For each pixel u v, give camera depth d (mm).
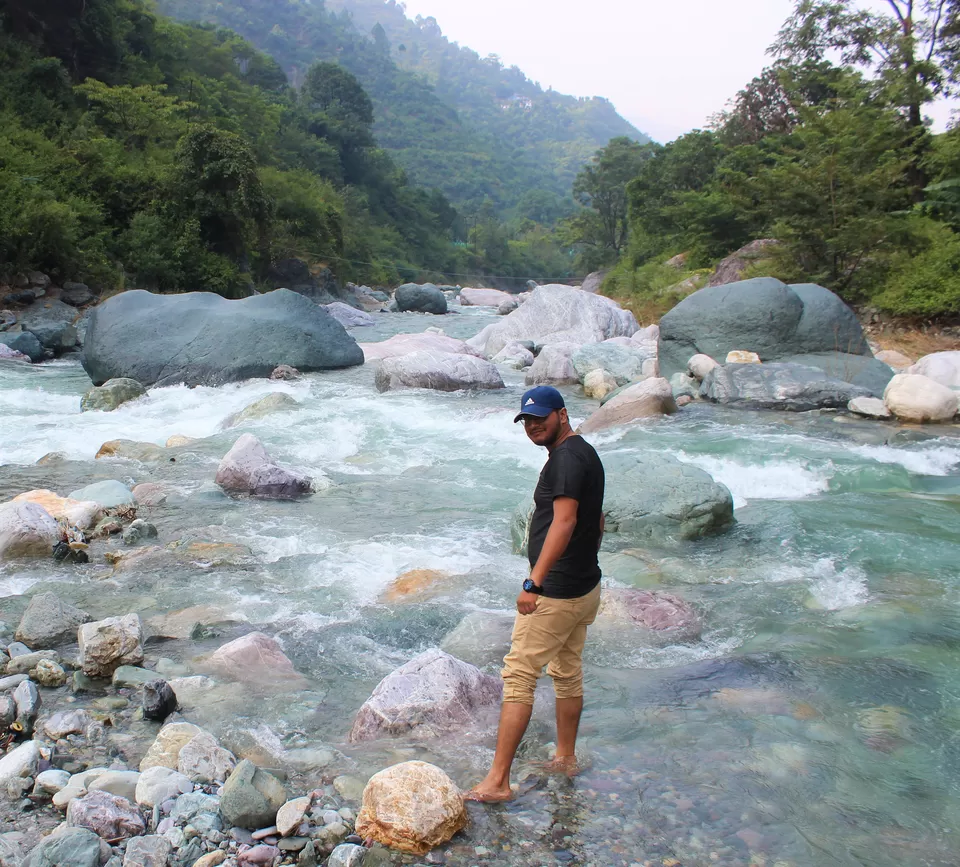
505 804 3398
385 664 4809
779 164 23484
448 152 183000
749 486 8711
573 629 3533
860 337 14734
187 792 3387
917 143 22781
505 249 103812
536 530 3500
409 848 3082
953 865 3068
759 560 6480
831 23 29312
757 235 27562
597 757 3768
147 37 49594
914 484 8680
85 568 6348
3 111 33125
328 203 50406
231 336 15297
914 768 3686
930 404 11484
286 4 189500
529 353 19156
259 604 5633
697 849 3135
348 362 16688
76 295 24516
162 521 7508
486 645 4922
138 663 4680
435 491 8594
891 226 19391
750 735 3955
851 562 6395
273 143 64062
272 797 3316
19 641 4906
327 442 10484
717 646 5047
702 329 14680
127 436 10820
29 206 23953
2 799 3359
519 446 10430
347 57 190625
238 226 32594
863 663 4715
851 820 3326
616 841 3174
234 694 4363
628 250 45656
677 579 6117
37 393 13836
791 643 5008
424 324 32156
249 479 8453
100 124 37562
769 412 12250
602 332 20812
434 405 12773
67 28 40688
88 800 3205
